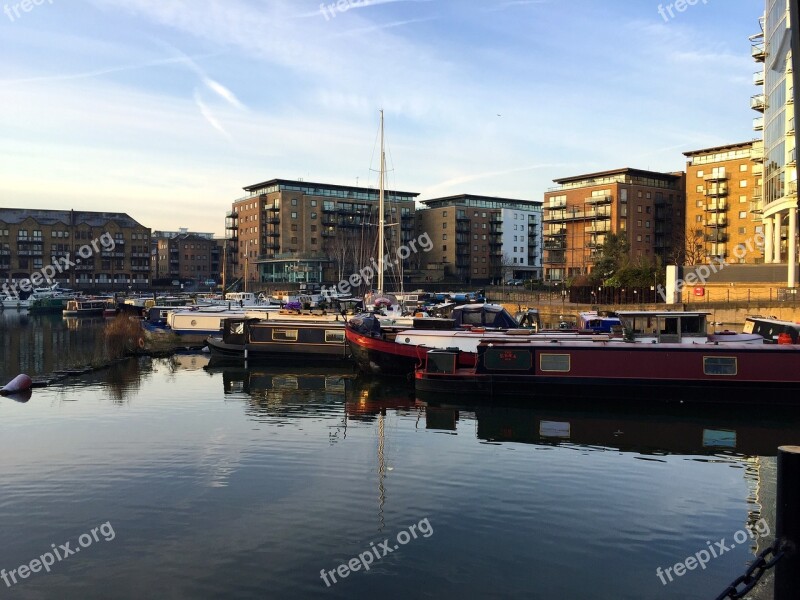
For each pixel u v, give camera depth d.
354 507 11.27
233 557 9.36
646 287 58.69
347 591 8.41
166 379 26.00
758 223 82.38
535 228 131.62
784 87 45.69
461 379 21.28
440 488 12.30
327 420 18.19
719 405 19.80
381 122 48.12
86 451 14.70
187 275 141.38
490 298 80.69
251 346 31.08
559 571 8.98
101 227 113.06
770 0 49.31
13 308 88.94
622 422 18.03
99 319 69.06
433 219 124.50
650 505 11.45
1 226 103.75
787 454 4.39
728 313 45.31
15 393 22.14
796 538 4.35
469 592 8.42
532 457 14.46
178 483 12.50
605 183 92.12
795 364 19.45
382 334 26.62
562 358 20.80
